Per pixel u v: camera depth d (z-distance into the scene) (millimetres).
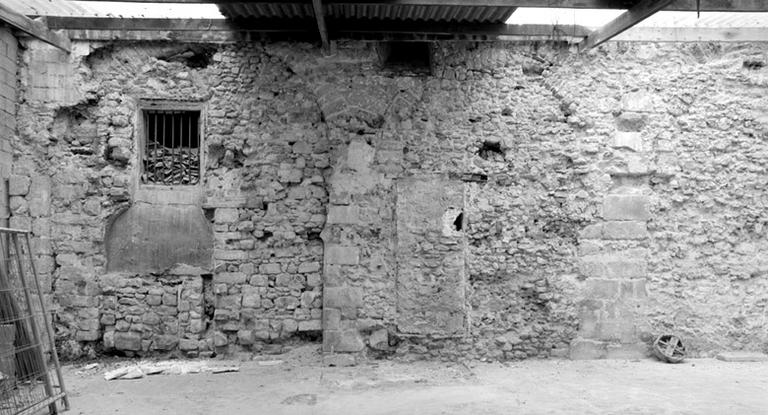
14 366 5195
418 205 7691
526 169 7812
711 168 7859
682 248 7770
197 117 7984
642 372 6922
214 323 7645
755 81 7914
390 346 7598
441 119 7785
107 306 7605
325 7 6961
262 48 7793
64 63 7625
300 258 7707
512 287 7699
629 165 7793
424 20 7484
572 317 7680
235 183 7762
